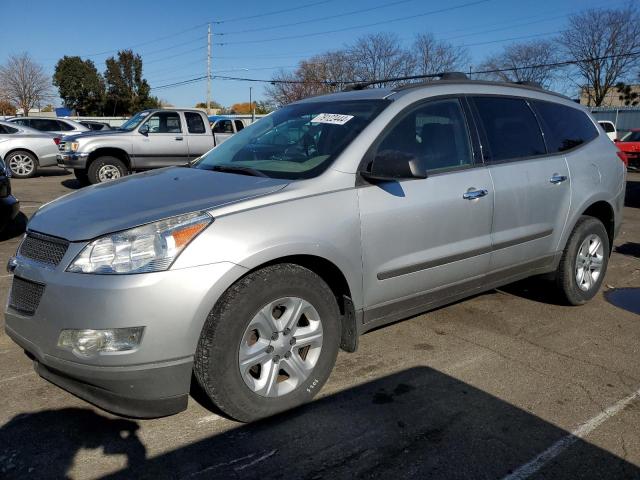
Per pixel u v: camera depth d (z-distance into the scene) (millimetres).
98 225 2818
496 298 5246
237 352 2857
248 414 2971
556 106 4883
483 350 4078
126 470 2674
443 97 4008
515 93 4566
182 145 13242
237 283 2859
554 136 4711
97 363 2635
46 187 13359
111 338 2621
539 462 2787
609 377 3695
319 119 3891
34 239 3021
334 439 2943
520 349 4109
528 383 3590
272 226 2953
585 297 4988
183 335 2695
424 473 2689
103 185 3680
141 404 2760
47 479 2602
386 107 3697
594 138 5105
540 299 5230
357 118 3693
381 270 3455
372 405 3283
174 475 2643
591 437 3006
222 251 2773
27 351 2967
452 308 4949
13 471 2652
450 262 3836
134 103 60219
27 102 59719
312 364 3199
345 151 3418
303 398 3170
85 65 58969
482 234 4008
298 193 3145
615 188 5137
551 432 3045
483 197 3957
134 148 12734
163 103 69062
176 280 2660
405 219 3516
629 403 3363
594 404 3346
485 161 4094
